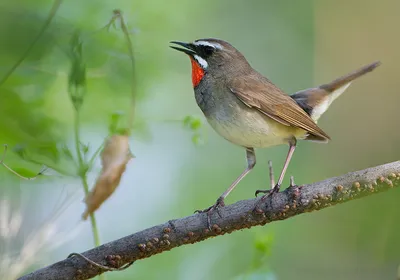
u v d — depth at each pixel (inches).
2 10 440.1
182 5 580.4
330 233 655.8
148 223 592.7
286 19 788.6
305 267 641.0
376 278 646.5
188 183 625.6
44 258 397.1
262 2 780.6
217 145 664.4
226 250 570.3
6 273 341.7
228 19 763.4
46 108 439.2
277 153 684.1
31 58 435.2
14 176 408.2
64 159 403.2
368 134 781.9
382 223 655.8
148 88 478.0
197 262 557.0
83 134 448.1
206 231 324.2
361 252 653.3
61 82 441.4
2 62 433.1
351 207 664.4
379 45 799.1
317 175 706.2
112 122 383.2
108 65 446.6
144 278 519.2
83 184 356.2
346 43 798.5
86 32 438.9
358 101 788.6
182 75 557.0
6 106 427.2
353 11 798.5
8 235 354.9
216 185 636.1
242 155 661.3
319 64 789.2
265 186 657.6
